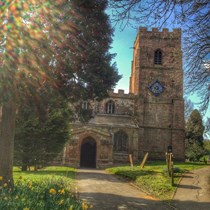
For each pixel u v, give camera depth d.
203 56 12.88
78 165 42.22
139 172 23.95
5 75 11.12
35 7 11.27
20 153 28.16
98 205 12.55
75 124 45.25
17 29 11.06
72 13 12.48
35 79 11.87
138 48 53.97
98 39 14.16
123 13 8.05
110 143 44.16
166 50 52.91
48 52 12.03
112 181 21.41
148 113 51.22
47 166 38.41
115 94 51.34
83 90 14.02
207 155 58.12
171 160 21.12
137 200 14.48
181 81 16.05
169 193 16.28
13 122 12.12
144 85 52.44
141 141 48.97
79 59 13.47
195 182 19.05
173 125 50.56
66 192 11.38
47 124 28.08
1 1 10.71
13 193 8.25
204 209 13.03
